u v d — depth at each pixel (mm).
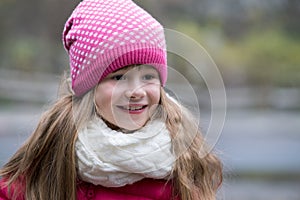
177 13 41219
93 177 3504
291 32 45062
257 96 29859
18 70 34219
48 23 37844
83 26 3551
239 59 37500
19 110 24859
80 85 3553
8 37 37500
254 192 10867
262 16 45188
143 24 3443
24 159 3705
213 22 43281
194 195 3633
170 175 3574
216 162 3805
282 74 35312
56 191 3586
